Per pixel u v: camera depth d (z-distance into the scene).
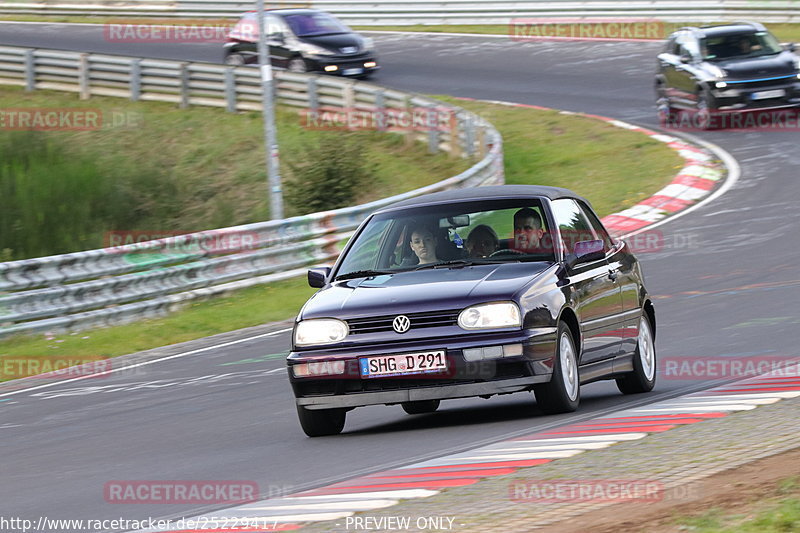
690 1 107.56
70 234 73.50
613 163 72.94
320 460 22.00
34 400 35.59
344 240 59.84
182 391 34.34
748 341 32.84
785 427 20.22
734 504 15.43
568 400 24.06
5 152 88.81
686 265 48.28
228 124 92.50
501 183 70.00
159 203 80.12
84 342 45.75
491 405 28.55
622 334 27.11
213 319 48.25
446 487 17.83
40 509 20.03
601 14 111.31
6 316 46.59
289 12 97.44
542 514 15.72
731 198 60.91
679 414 22.72
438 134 81.38
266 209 78.31
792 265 45.34
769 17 105.25
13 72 108.31
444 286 23.92
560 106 89.31
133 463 24.09
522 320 23.11
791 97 74.81
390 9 123.12
